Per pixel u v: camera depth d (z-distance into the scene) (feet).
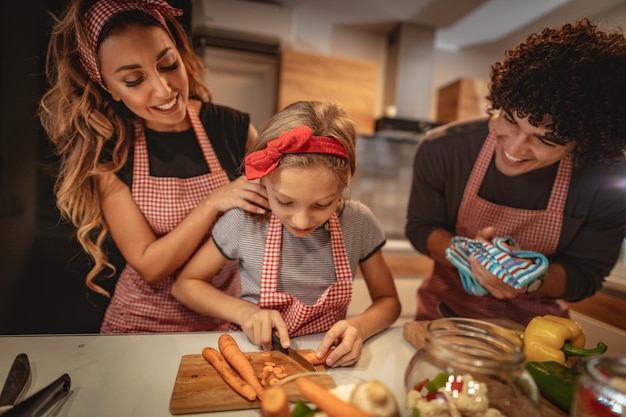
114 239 2.81
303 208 2.01
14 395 1.75
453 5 5.86
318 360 2.17
